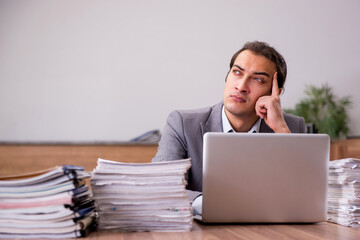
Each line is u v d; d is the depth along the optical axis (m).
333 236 1.13
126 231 1.16
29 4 6.47
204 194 1.27
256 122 1.97
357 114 7.05
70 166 1.08
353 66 7.07
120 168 1.17
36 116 6.46
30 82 6.46
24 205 1.05
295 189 1.31
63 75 6.53
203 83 6.86
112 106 6.63
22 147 3.29
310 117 6.73
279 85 1.97
